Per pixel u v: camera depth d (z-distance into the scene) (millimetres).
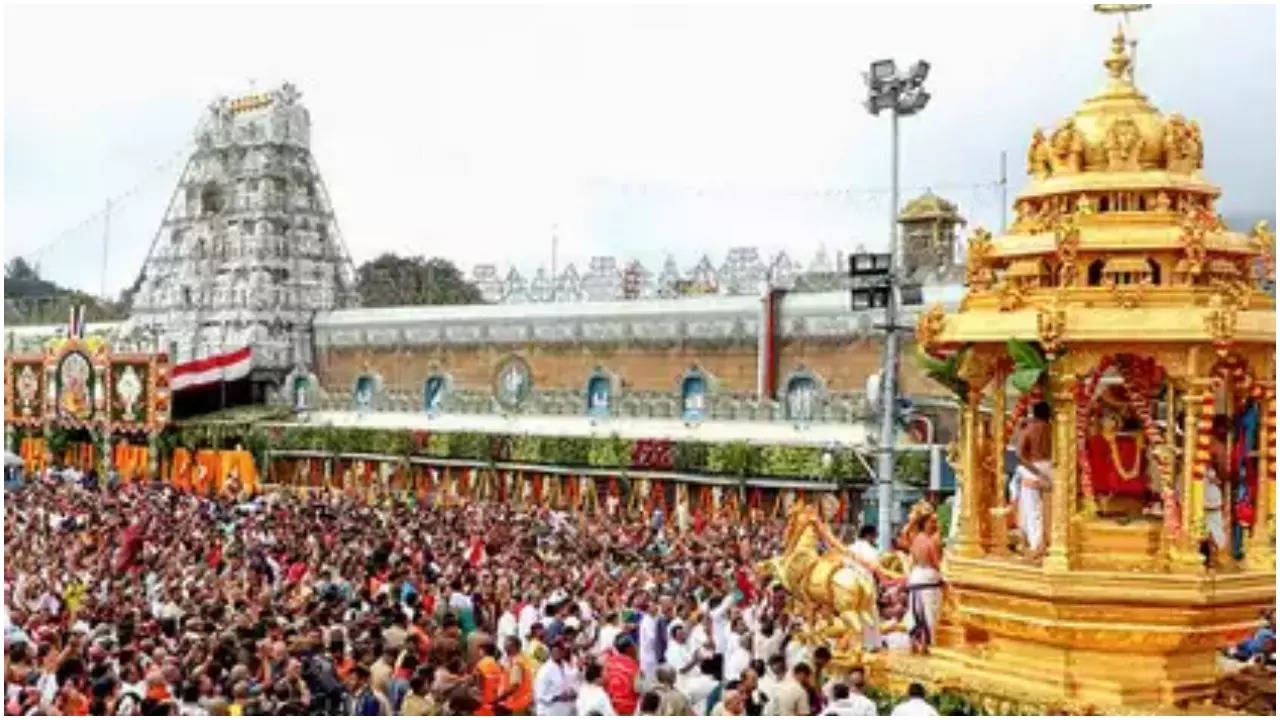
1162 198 15352
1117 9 16359
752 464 70438
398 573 34375
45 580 34781
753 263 100312
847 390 83500
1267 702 14789
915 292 48375
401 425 96062
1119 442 16219
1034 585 15039
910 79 41812
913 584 18375
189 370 105312
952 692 15797
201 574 35969
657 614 26375
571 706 20422
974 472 16688
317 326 115688
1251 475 15734
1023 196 16312
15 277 170250
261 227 115500
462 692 18047
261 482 98000
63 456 112062
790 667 19672
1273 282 16609
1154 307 14844
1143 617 14750
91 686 19375
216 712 17578
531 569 38094
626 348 95750
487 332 103812
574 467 80500
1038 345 15305
